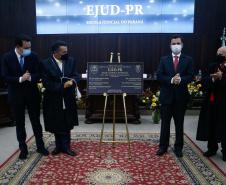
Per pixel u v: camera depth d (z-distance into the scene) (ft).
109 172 9.87
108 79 12.04
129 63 11.95
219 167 10.44
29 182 9.03
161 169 10.18
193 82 22.50
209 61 27.32
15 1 27.73
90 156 11.62
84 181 9.11
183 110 11.40
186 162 10.91
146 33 27.43
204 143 13.75
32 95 11.20
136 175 9.62
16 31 28.04
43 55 28.25
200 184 8.91
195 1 26.76
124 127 17.58
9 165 10.53
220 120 10.67
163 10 27.07
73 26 27.81
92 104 18.88
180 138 11.61
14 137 14.96
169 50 27.48
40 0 27.61
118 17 27.40
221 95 10.77
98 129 16.99
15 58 10.82
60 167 10.35
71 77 11.50
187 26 27.14
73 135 15.25
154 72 27.37
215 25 26.91
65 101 11.35
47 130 11.47
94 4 27.37
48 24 27.91
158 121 18.74
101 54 27.99
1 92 17.84
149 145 13.30
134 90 12.05
